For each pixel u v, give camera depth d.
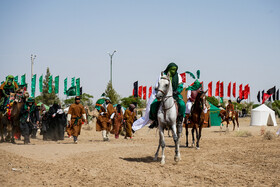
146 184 7.73
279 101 64.69
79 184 7.62
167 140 20.84
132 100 89.25
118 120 22.53
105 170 9.39
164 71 11.48
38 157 11.48
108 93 65.81
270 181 8.09
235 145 16.89
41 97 80.69
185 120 16.05
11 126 17.00
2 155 10.95
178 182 7.97
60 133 19.84
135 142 19.00
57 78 49.22
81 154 12.67
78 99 17.23
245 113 76.56
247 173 9.11
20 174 8.25
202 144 17.67
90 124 38.81
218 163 10.88
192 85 15.90
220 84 44.69
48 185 7.36
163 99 10.52
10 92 17.11
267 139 20.64
